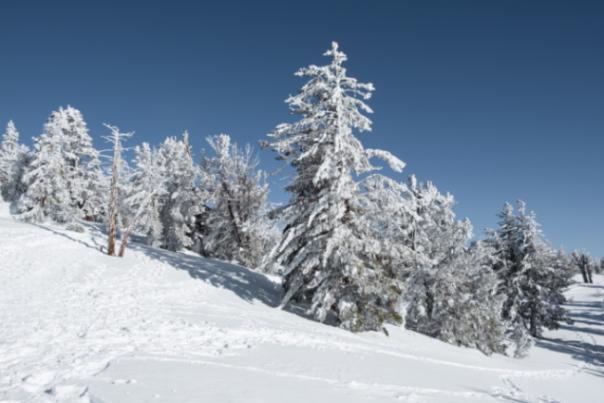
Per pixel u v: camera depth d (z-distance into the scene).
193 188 36.41
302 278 17.75
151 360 6.97
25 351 6.86
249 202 32.06
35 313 10.89
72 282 17.28
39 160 32.88
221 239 32.81
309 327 14.45
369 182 17.06
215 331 10.59
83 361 6.45
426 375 9.84
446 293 21.89
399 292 17.36
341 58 17.39
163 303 14.98
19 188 39.09
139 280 19.27
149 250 27.94
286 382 6.66
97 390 4.90
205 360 7.57
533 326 36.53
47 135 33.84
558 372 20.08
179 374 6.16
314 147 16.66
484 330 21.92
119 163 24.44
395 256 17.33
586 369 24.14
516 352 23.39
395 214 17.52
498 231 38.44
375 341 15.14
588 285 82.88
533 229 36.41
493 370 15.14
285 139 18.14
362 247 16.31
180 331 10.04
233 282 22.19
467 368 13.91
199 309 14.48
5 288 14.77
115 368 6.13
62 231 27.66
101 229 36.09
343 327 15.84
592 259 112.69
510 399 9.14
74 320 10.25
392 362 10.75
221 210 32.44
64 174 34.22
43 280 17.05
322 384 6.96
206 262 27.55
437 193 32.34
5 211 35.22
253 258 31.86
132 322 10.60
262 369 7.47
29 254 20.67
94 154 23.59
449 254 22.25
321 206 16.22
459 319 21.30
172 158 36.72
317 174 15.63
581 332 44.03
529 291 36.72
